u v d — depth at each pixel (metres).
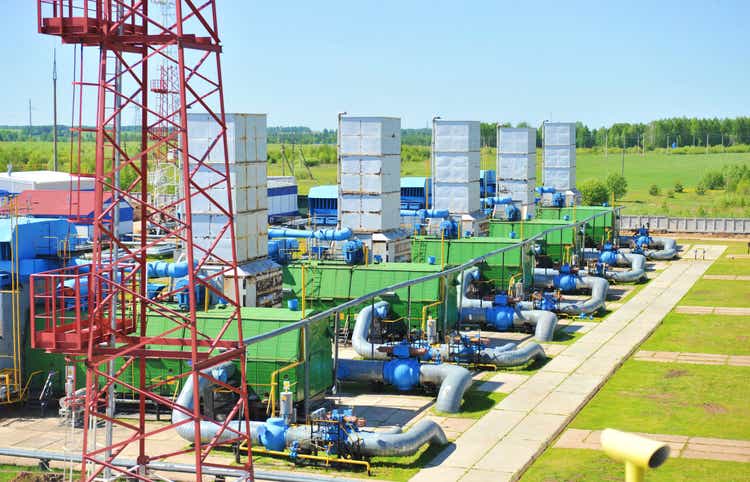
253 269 59.03
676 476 36.00
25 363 45.88
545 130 128.50
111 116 31.20
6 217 55.53
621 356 56.28
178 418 40.03
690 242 117.25
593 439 40.69
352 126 80.38
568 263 83.31
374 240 80.31
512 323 62.84
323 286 60.88
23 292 45.72
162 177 75.12
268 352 42.41
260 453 38.50
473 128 97.88
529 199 112.94
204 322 44.38
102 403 44.31
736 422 43.06
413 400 46.91
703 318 68.56
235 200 58.41
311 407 44.09
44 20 30.61
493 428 41.94
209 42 32.03
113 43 31.33
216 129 58.56
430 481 35.25
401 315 57.81
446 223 86.00
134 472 34.41
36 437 41.28
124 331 33.56
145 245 33.81
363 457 37.28
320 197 119.62
